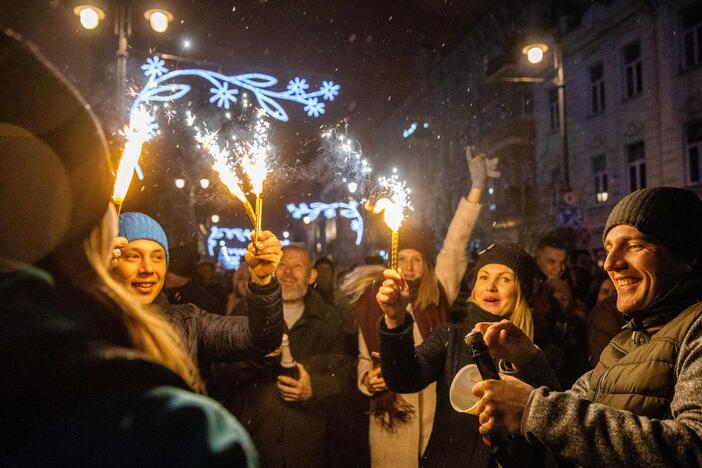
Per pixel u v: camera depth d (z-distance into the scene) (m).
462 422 2.57
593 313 3.56
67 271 0.71
